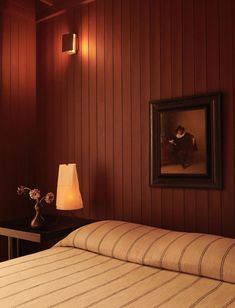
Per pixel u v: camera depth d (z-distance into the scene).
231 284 1.58
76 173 2.71
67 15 3.06
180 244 1.83
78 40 2.98
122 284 1.60
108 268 1.83
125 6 2.68
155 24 2.51
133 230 2.12
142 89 2.58
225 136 2.18
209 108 2.24
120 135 2.70
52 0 3.12
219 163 2.18
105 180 2.78
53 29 3.17
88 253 2.10
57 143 3.13
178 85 2.40
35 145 3.32
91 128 2.88
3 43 3.09
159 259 1.81
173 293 1.49
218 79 2.22
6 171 3.10
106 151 2.78
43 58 3.25
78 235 2.22
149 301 1.41
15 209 3.16
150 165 2.52
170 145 2.41
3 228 2.64
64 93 3.08
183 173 2.35
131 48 2.64
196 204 2.30
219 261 1.65
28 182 3.26
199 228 2.28
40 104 3.27
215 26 2.23
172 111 2.41
